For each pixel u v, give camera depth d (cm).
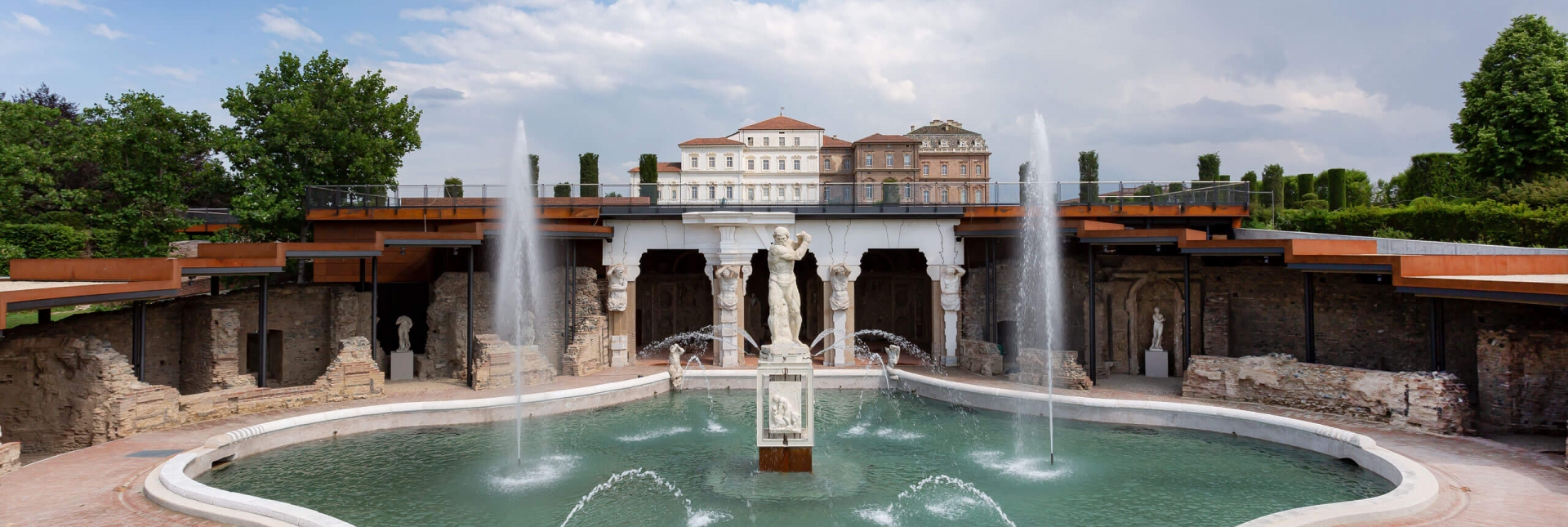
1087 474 2122
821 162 11969
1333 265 2548
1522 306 2423
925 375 3428
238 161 4128
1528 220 3384
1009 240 3866
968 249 4084
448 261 3991
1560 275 2462
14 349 2423
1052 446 2402
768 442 2134
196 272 2634
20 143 4516
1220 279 3419
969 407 3006
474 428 2667
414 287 3941
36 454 2422
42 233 4272
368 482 2064
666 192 3909
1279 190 5694
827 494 1966
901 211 3781
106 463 2073
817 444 2461
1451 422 2278
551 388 3188
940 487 2019
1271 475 2084
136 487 1859
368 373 2988
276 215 4016
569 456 2327
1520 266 2512
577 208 3766
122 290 2361
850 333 3812
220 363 2902
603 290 3888
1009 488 2011
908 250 4728
